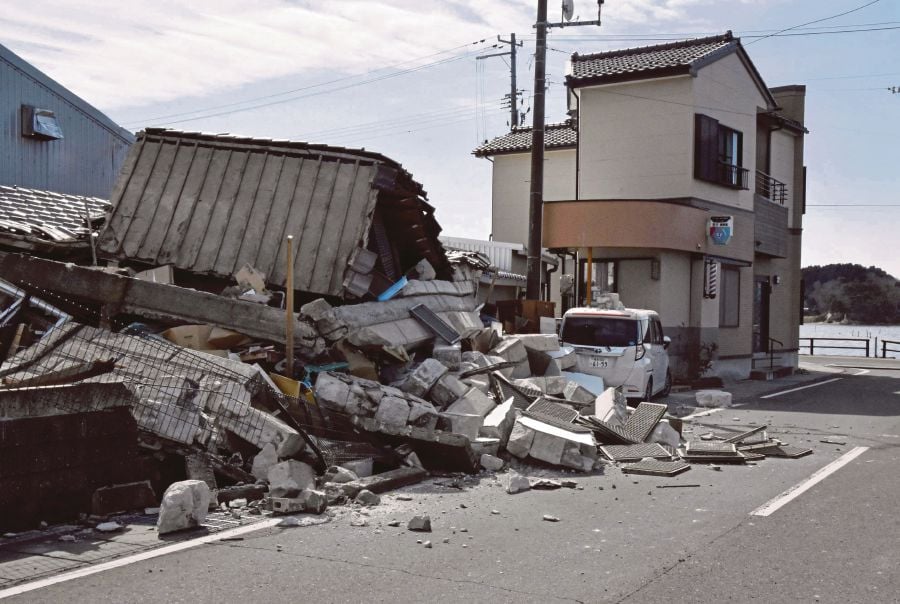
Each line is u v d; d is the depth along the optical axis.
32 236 13.42
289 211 13.89
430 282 15.28
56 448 6.66
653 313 18.75
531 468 10.05
